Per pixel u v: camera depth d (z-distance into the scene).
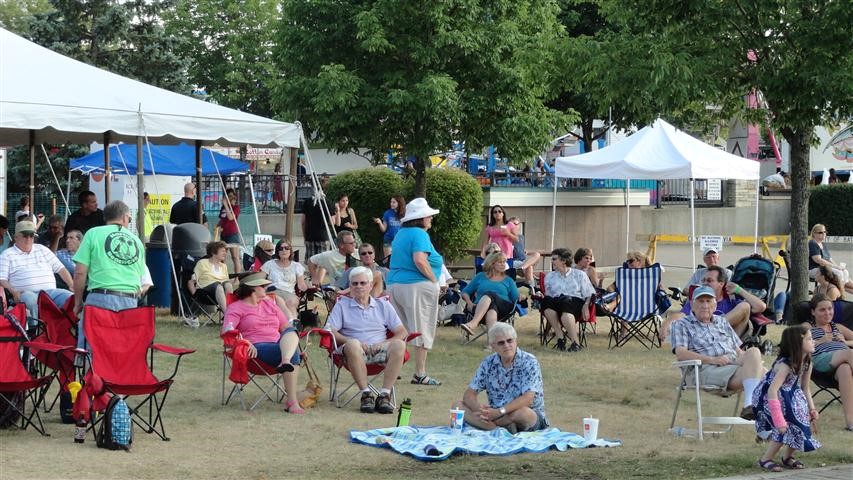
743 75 14.11
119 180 25.55
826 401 10.62
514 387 8.77
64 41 31.42
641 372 12.20
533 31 22.08
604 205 25.20
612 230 25.48
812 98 13.29
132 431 8.21
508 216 23.81
